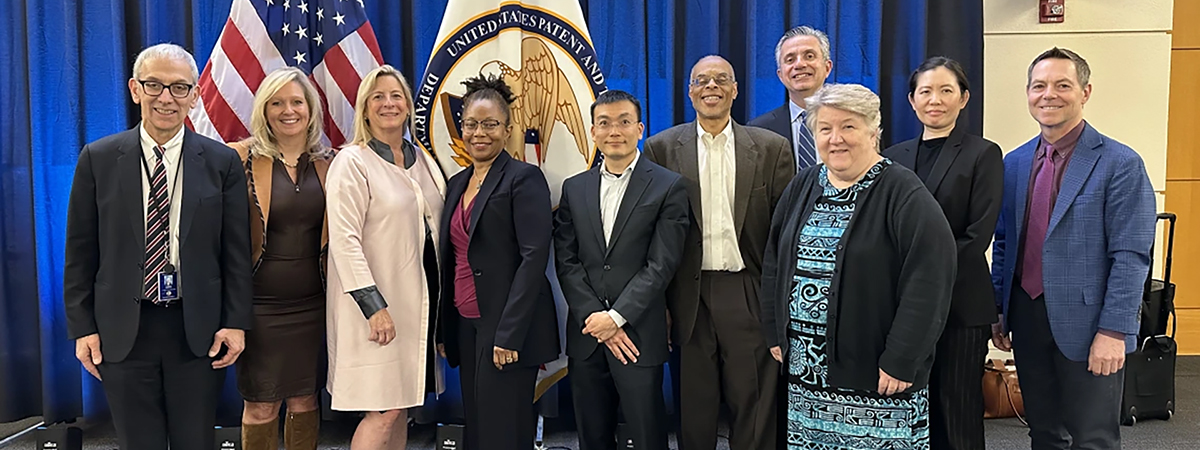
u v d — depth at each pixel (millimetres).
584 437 2297
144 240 1945
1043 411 2242
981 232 2111
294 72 2266
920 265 1763
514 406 2215
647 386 2172
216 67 2602
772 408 2275
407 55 3229
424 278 2275
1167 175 4031
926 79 2223
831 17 3119
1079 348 2057
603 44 3164
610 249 2168
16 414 3191
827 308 1873
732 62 3281
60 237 3131
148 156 1980
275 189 2207
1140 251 1975
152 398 2014
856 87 1865
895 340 1787
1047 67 2115
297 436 2412
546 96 2699
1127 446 2877
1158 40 3410
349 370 2170
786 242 2004
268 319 2217
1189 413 3227
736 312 2264
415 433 3188
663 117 3191
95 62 3107
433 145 2662
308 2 2725
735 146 2299
